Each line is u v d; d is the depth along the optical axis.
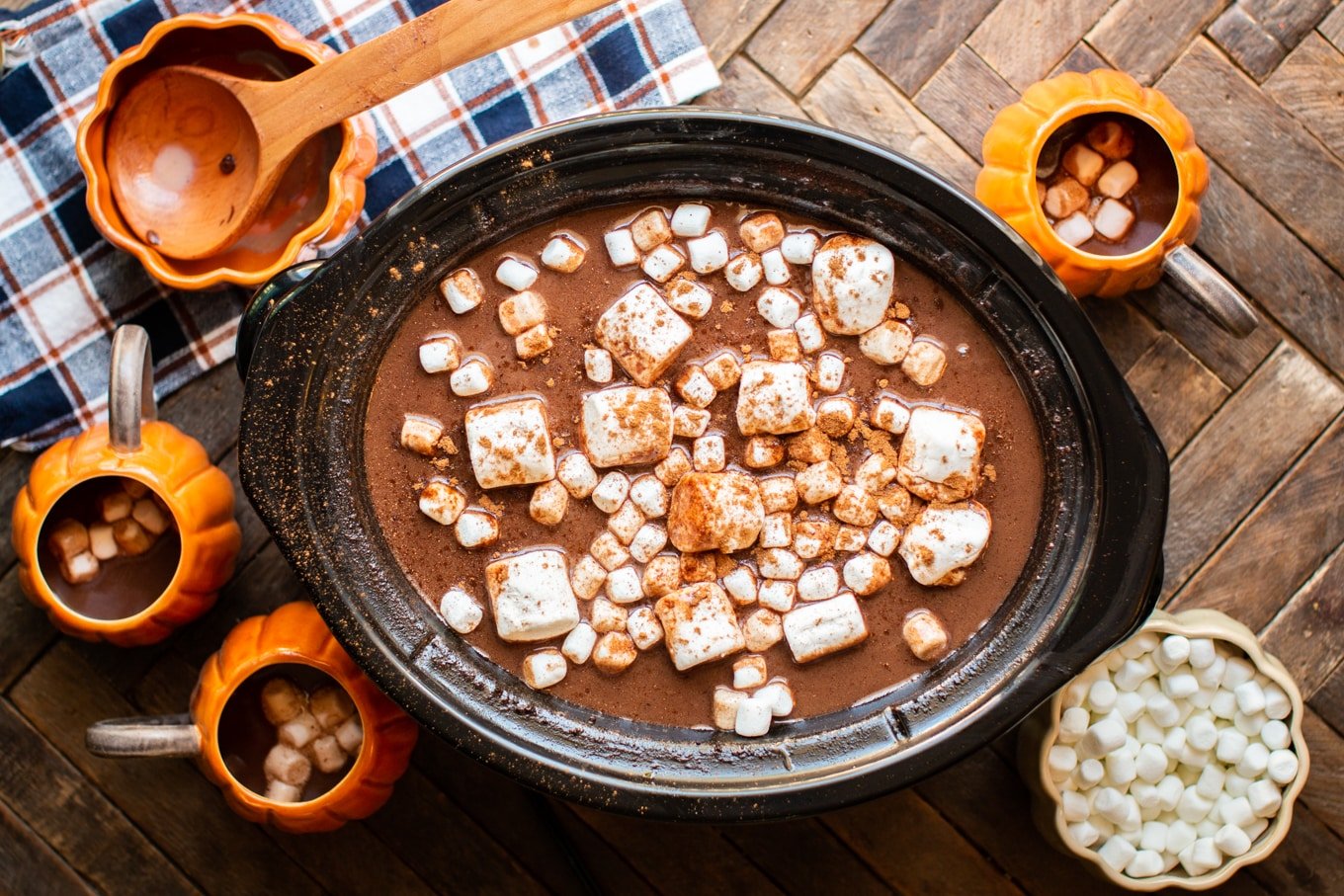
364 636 0.71
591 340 0.73
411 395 0.74
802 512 0.74
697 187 0.72
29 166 0.82
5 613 0.84
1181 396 0.85
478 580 0.74
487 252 0.73
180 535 0.78
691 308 0.73
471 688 0.74
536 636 0.74
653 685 0.74
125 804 0.85
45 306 0.83
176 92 0.79
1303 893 0.85
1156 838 0.83
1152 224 0.80
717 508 0.73
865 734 0.73
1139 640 0.81
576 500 0.74
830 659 0.75
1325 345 0.85
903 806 0.86
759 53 0.85
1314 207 0.85
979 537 0.73
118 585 0.81
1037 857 0.85
